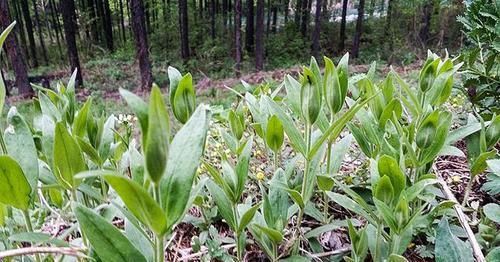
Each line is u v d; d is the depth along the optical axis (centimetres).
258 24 1959
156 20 2742
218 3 2897
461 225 131
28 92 1448
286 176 130
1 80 88
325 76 115
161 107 58
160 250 69
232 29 2559
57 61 2622
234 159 179
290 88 124
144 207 62
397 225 97
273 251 116
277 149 136
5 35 79
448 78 129
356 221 131
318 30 2084
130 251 72
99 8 2884
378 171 100
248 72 1989
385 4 2859
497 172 112
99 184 134
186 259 130
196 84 1797
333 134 120
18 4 2564
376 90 141
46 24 2995
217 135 211
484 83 190
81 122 110
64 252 77
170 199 68
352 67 1794
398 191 99
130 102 58
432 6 2047
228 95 1384
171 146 70
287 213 118
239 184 108
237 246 115
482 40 194
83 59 2453
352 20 2770
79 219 70
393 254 98
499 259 90
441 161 187
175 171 69
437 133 117
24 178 76
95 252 77
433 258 128
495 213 116
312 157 113
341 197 113
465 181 171
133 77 1997
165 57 2341
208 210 141
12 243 95
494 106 194
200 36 2552
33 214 97
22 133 86
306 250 134
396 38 2238
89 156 113
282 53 2323
